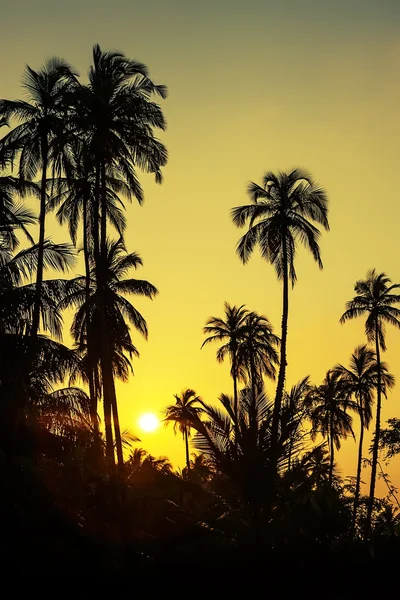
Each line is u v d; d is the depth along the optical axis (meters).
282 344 50.75
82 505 34.31
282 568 30.02
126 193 45.41
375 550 33.09
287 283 51.41
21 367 35.09
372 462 64.56
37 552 30.70
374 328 70.69
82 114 40.88
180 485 34.75
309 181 51.72
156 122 42.03
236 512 29.36
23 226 36.97
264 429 28.73
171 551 31.58
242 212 51.84
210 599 29.97
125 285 49.59
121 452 40.91
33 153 39.94
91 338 47.09
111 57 43.00
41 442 38.41
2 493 32.00
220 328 73.19
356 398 73.69
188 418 29.36
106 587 30.81
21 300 35.34
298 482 29.39
